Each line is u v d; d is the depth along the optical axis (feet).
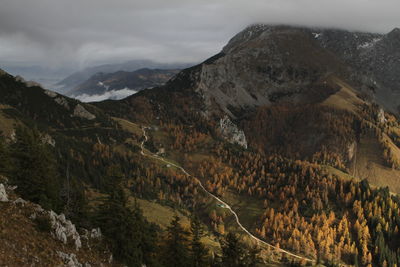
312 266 604.49
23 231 148.66
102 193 588.91
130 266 190.19
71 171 602.03
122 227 193.67
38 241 149.18
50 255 145.69
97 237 191.83
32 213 165.89
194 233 235.20
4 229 141.79
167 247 224.94
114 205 199.72
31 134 220.84
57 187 226.17
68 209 204.23
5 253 128.88
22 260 131.23
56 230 164.04
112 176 222.48
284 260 617.21
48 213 173.88
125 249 191.52
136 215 224.12
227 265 231.30
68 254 155.02
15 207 163.22
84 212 214.07
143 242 214.28
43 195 191.93
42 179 201.16
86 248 174.19
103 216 201.46
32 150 205.77
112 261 181.37
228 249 235.81
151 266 208.23
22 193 190.29
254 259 242.78
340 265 621.31
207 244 574.56
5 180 193.77
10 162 216.74
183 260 220.84
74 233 173.47
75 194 223.51
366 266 638.12
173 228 226.79
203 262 228.22
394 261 643.45
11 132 575.79
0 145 213.25
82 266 155.84
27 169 199.00
